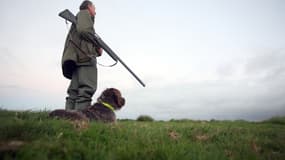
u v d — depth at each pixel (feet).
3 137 11.28
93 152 11.03
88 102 19.22
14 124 12.54
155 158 11.32
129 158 10.91
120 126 16.55
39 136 12.07
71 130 13.69
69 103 19.52
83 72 18.94
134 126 18.37
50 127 13.20
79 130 13.74
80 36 18.85
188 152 12.54
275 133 21.33
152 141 14.11
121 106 19.77
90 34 18.60
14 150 10.30
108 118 18.58
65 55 18.81
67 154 10.61
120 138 14.06
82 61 18.81
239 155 13.56
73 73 19.72
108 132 14.52
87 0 19.76
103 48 19.61
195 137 17.46
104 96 19.30
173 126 21.65
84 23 18.17
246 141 17.15
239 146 15.40
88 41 18.93
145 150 11.93
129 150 11.69
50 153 10.56
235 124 33.50
